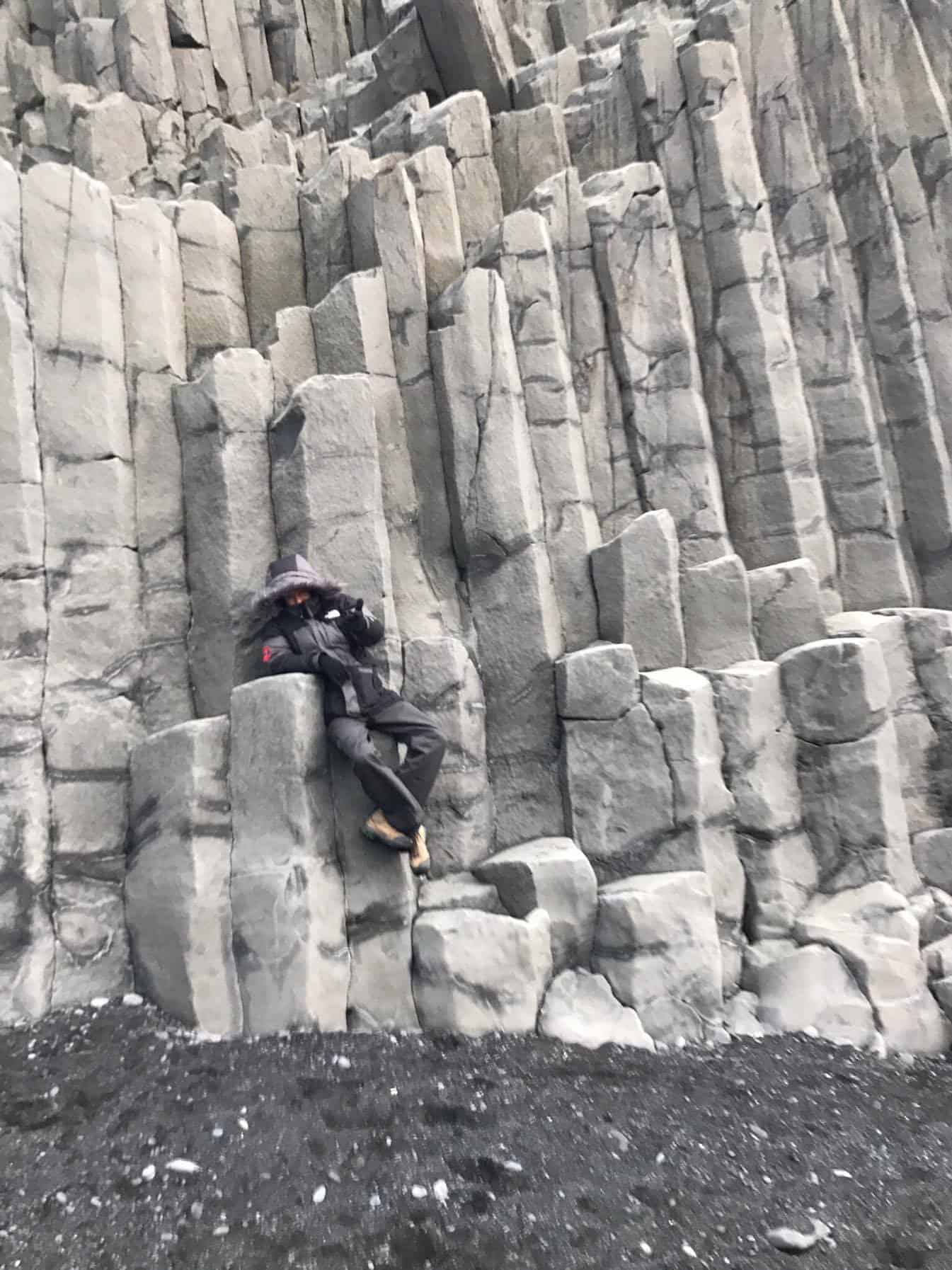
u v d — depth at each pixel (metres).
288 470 4.83
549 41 8.57
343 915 4.02
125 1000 3.96
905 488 5.83
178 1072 3.41
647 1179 2.95
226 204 6.29
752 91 6.39
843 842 4.55
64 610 4.49
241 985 3.84
